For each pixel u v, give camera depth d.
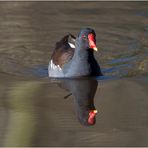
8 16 21.05
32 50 17.98
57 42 17.12
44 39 18.98
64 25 20.27
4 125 12.38
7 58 17.19
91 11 21.70
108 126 12.34
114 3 22.62
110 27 20.12
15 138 11.73
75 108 13.37
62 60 15.80
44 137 11.75
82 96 14.11
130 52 17.84
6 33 19.45
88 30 15.25
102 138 11.66
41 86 14.88
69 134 11.93
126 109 13.17
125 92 14.27
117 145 11.29
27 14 21.30
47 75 15.83
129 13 21.50
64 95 14.18
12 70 16.11
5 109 13.27
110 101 13.75
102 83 15.04
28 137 11.76
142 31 19.73
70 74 15.47
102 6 22.27
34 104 13.60
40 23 20.42
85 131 12.02
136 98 13.85
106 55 17.62
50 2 22.77
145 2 22.67
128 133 11.87
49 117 12.75
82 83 15.11
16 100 13.81
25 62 16.89
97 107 13.41
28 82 15.12
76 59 15.41
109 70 16.19
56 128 12.11
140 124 12.37
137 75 15.64
